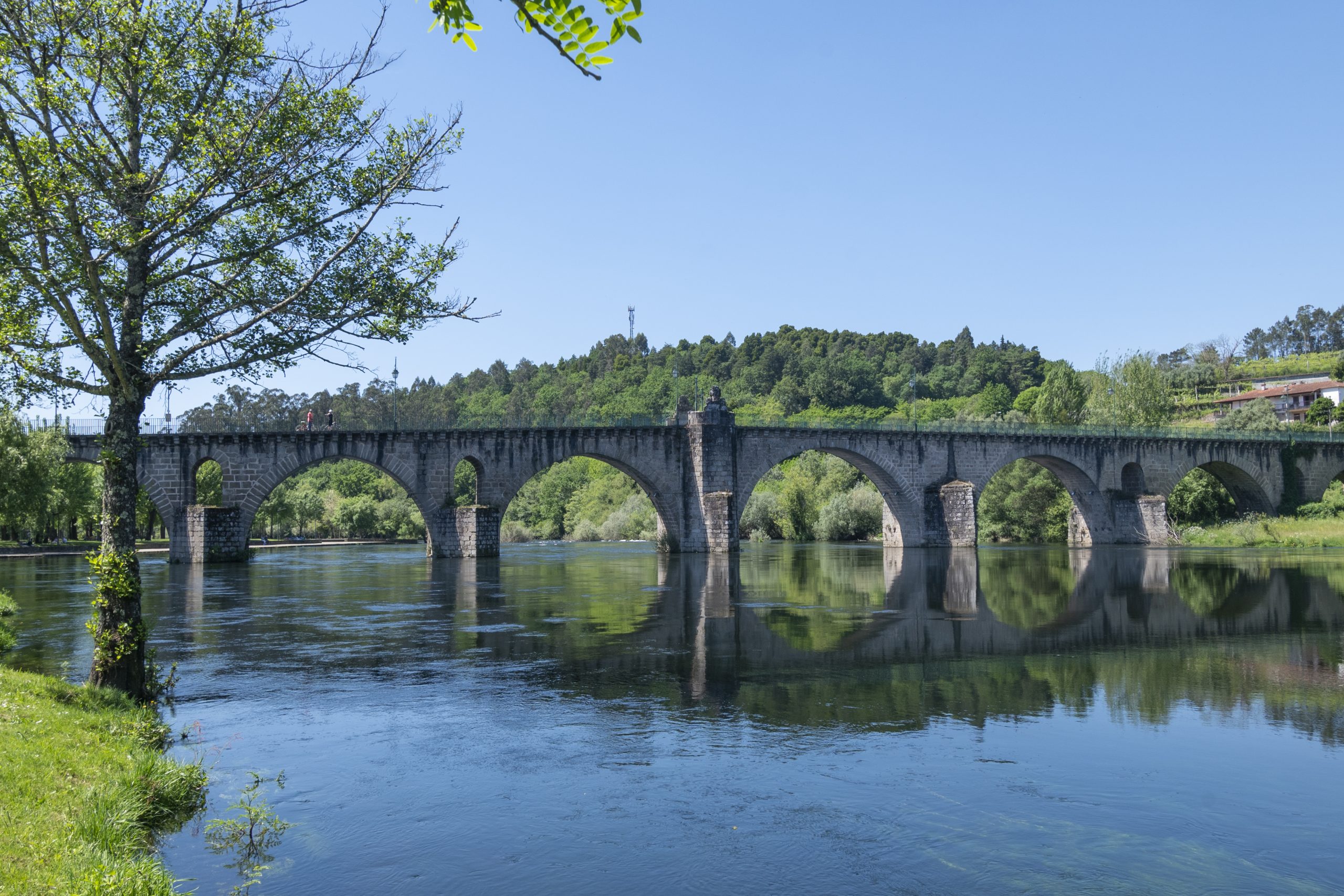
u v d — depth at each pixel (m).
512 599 40.34
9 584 48.59
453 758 15.41
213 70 17.34
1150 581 48.25
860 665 23.69
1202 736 16.72
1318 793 13.69
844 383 185.62
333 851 11.57
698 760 15.25
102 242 16.11
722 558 70.12
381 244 19.08
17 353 16.44
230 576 54.78
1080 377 133.25
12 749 12.74
